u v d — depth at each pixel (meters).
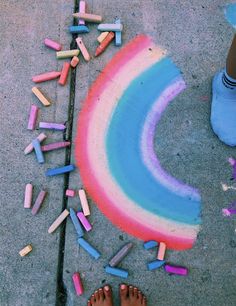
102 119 1.68
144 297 1.51
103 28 1.74
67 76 1.73
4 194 1.61
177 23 1.77
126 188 1.61
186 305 1.50
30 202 1.59
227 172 1.62
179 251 1.55
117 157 1.64
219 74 1.62
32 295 1.53
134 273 1.53
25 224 1.59
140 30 1.77
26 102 1.71
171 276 1.53
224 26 1.76
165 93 1.70
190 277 1.52
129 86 1.71
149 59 1.73
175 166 1.63
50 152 1.65
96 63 1.74
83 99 1.70
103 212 1.59
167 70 1.72
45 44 1.75
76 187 1.62
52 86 1.72
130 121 1.68
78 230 1.56
